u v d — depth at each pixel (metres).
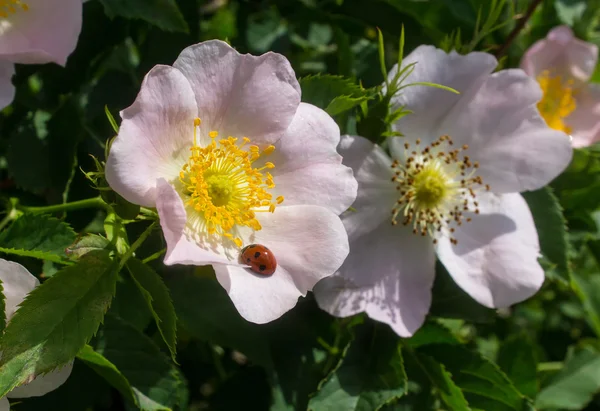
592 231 0.24
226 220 0.18
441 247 0.21
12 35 0.19
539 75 0.25
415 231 0.21
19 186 0.21
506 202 0.21
